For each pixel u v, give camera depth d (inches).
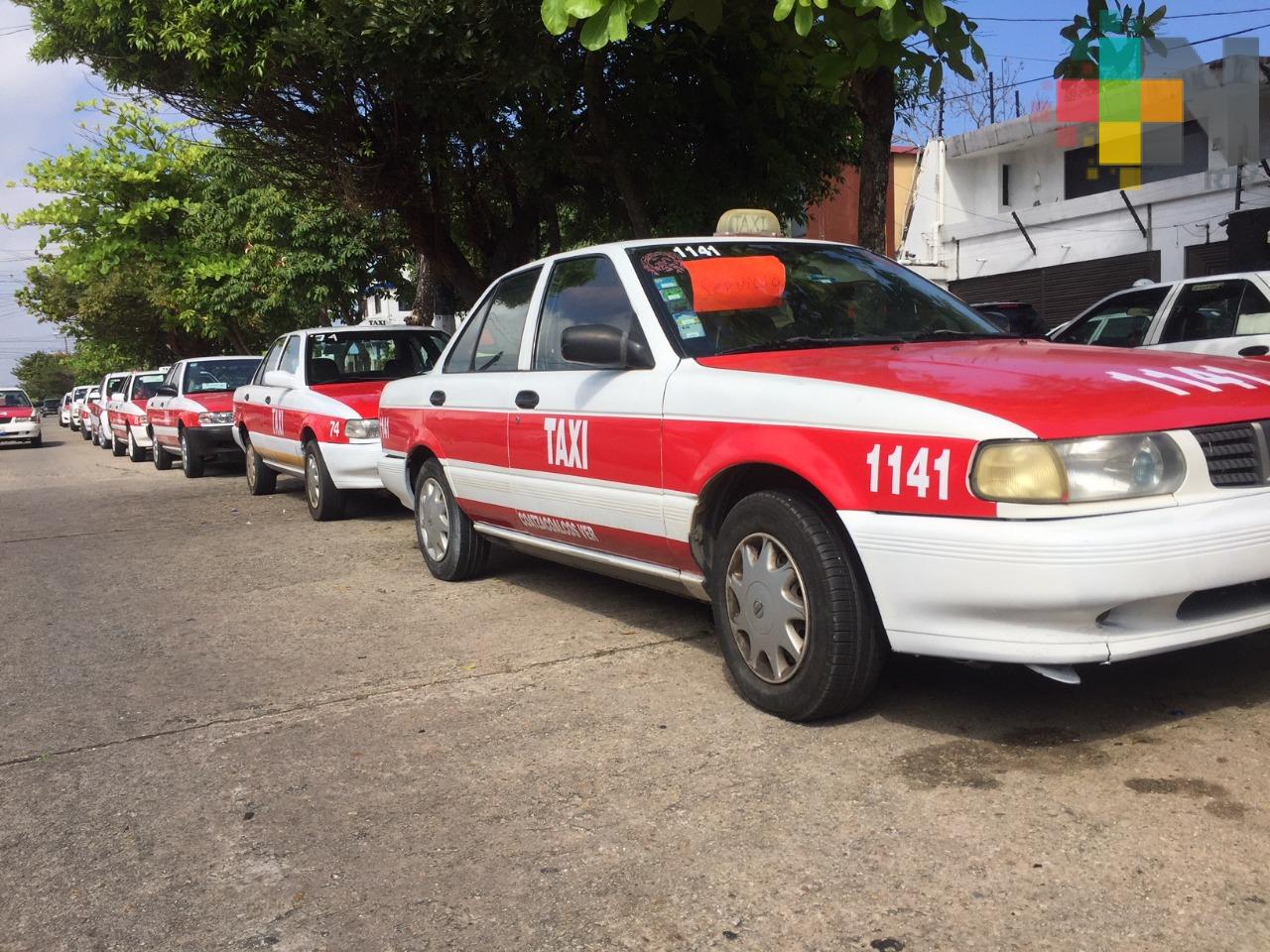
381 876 113.3
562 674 176.6
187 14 375.2
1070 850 108.0
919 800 121.3
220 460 595.5
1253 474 126.6
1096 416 120.6
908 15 234.4
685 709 155.8
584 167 427.2
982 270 875.4
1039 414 121.0
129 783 142.1
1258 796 116.7
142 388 784.3
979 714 145.6
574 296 196.4
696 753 139.3
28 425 1238.3
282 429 395.5
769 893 104.3
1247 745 130.0
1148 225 735.1
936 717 145.6
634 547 177.0
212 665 196.2
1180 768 125.0
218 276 975.6
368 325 406.9
